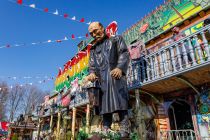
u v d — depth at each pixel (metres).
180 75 7.10
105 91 3.24
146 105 10.25
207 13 8.70
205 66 6.14
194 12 9.33
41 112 22.80
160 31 10.83
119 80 3.24
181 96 9.01
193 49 6.67
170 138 8.41
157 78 7.46
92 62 3.71
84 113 16.36
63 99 16.69
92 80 3.46
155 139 9.39
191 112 8.55
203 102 8.13
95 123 13.88
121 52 3.48
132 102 10.74
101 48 3.68
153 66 7.78
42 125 24.98
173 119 9.38
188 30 9.34
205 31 6.31
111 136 2.68
